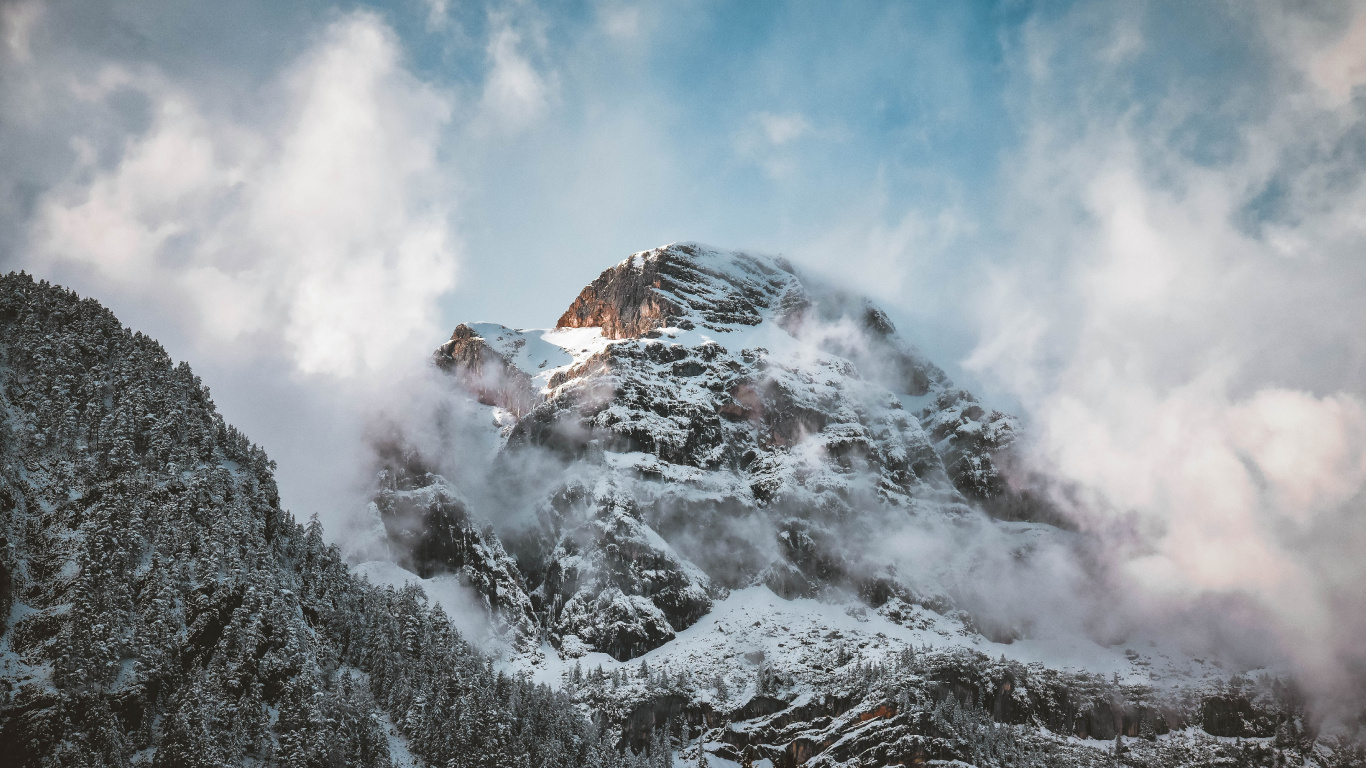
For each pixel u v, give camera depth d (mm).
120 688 192500
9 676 187500
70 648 189750
